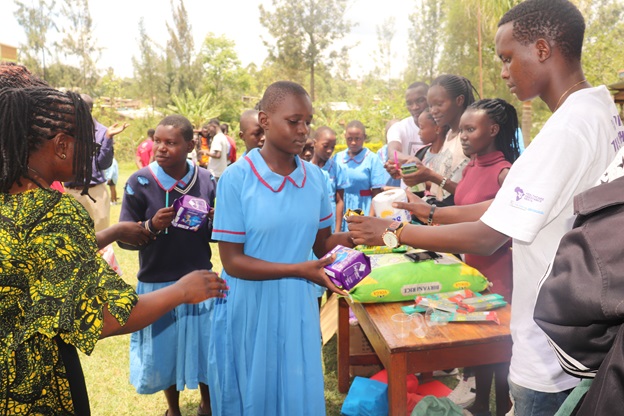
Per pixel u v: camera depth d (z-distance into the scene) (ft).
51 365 4.17
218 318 7.27
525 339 5.42
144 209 9.35
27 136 4.19
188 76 141.59
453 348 7.20
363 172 15.89
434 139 12.01
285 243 6.82
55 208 4.11
